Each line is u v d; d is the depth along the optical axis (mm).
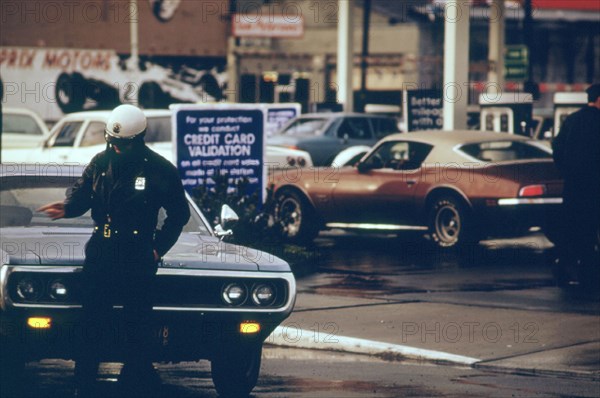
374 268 31797
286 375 18531
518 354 20219
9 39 82000
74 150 42688
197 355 15414
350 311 24516
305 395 16703
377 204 36250
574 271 28453
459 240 34500
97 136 42594
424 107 47562
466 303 25625
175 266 15141
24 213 17188
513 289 27797
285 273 15695
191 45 86000
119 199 14570
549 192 33625
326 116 55031
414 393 16969
